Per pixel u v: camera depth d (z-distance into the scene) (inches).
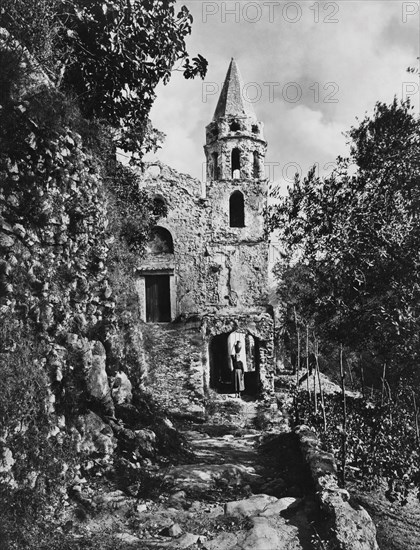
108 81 392.5
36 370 234.1
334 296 292.2
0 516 190.1
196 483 285.4
